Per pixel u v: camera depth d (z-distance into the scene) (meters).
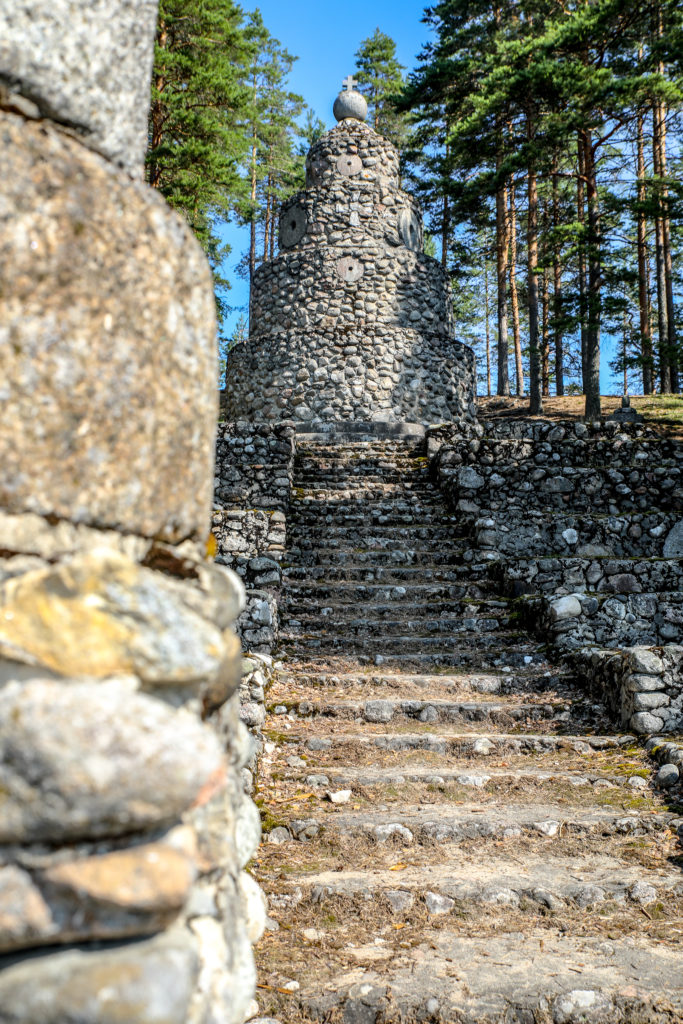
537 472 11.16
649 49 19.34
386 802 4.99
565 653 7.48
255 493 11.66
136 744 1.06
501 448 11.62
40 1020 0.99
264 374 18.45
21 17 1.26
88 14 1.35
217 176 16.92
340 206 18.72
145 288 1.34
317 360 18.02
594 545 10.35
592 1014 2.99
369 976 3.24
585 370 22.02
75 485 1.23
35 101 1.28
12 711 1.05
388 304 18.44
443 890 3.93
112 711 1.07
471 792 5.15
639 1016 2.99
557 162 23.91
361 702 6.47
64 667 1.13
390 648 7.96
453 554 10.20
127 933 1.06
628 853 4.40
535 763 5.64
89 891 1.03
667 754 5.39
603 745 5.91
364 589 9.17
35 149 1.21
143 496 1.33
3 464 1.15
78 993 1.00
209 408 1.53
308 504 11.77
